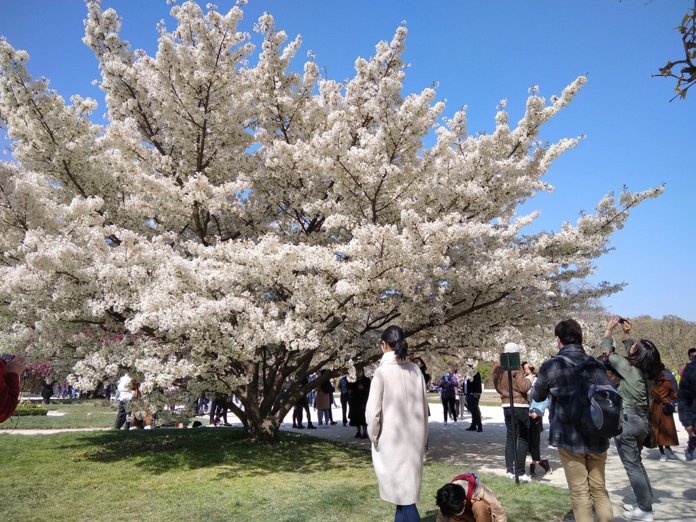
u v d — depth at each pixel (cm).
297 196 1080
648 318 3672
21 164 1059
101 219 911
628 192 932
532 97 1017
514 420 736
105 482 728
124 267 798
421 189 910
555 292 1005
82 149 977
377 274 819
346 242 1060
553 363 470
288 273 818
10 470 794
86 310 813
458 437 1244
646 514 547
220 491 670
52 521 560
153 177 900
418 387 468
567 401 459
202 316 740
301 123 1150
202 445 1004
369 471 809
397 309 963
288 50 1120
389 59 1091
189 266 764
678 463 876
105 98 1133
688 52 303
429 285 873
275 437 1031
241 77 1052
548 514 565
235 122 1067
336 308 874
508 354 730
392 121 906
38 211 867
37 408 1802
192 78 980
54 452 948
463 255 943
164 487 697
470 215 1023
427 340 1046
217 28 984
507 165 983
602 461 461
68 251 761
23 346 859
